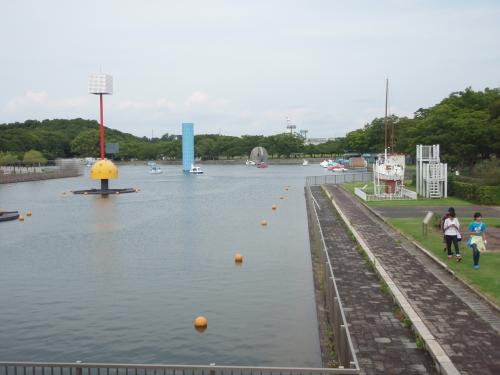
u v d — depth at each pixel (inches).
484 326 705.6
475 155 3248.0
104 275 1291.8
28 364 506.6
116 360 768.3
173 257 1504.7
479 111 3452.3
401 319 761.6
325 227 1747.0
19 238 1898.4
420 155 2733.8
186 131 7199.8
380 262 1120.2
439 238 1385.3
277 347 798.5
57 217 2517.2
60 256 1545.3
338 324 675.4
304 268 1342.3
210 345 815.7
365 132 7726.4
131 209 2842.0
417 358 623.5
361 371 587.2
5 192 4077.3
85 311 999.6
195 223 2256.4
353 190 3294.8
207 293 1112.8
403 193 2672.2
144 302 1052.5
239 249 1620.3
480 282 906.7
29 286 1194.0
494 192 2246.6
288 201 3235.7
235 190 4175.7
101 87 3826.3
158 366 490.3
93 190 3964.1
